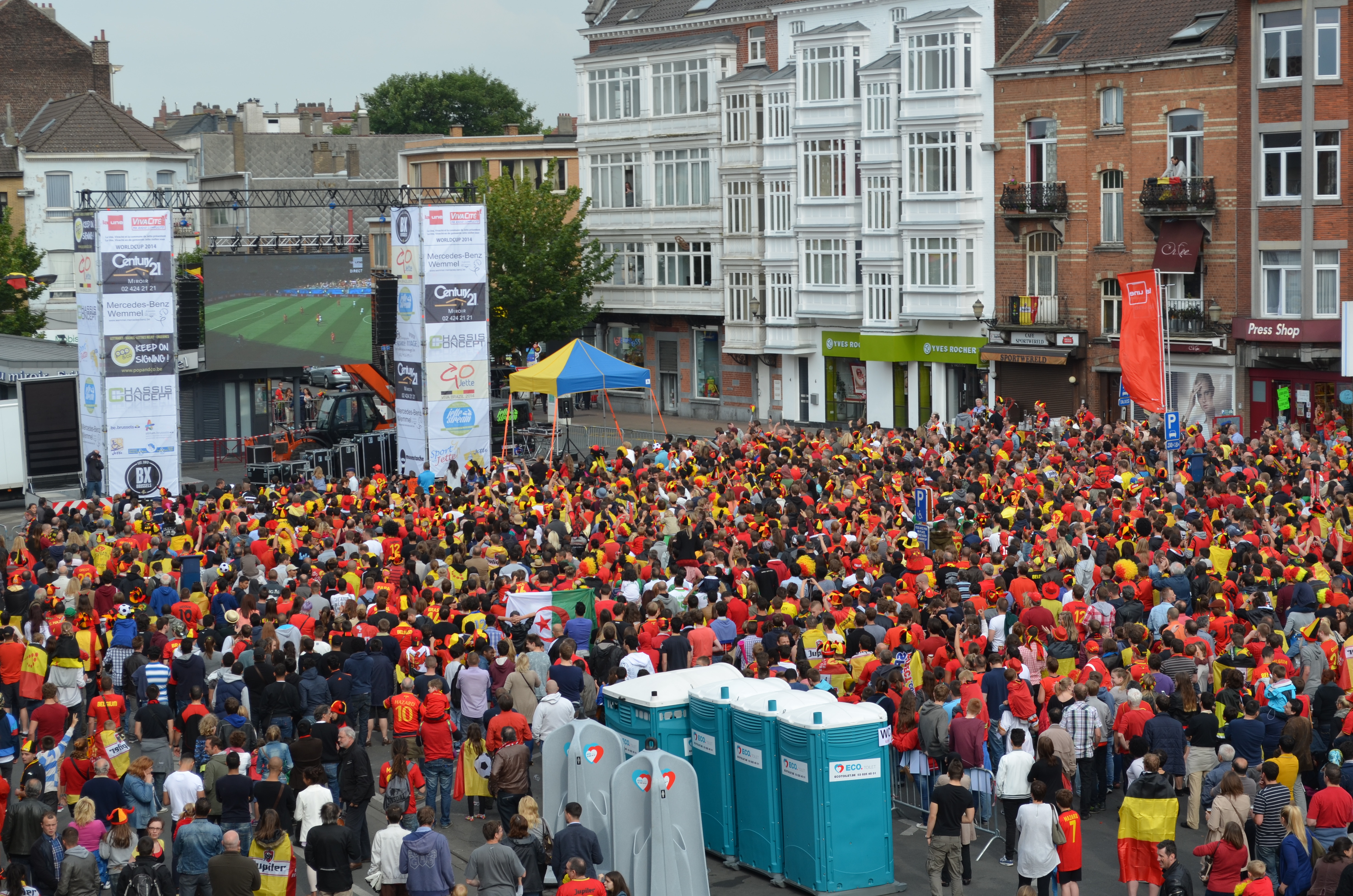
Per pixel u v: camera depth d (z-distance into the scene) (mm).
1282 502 26531
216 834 14992
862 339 58781
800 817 16203
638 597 23109
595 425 63312
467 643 19734
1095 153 50625
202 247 83688
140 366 41219
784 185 61406
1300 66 44656
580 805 14875
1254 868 13133
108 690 18734
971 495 28344
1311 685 18500
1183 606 20656
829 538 25312
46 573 25641
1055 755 16422
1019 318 53281
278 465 45406
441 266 41531
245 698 18984
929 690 17938
